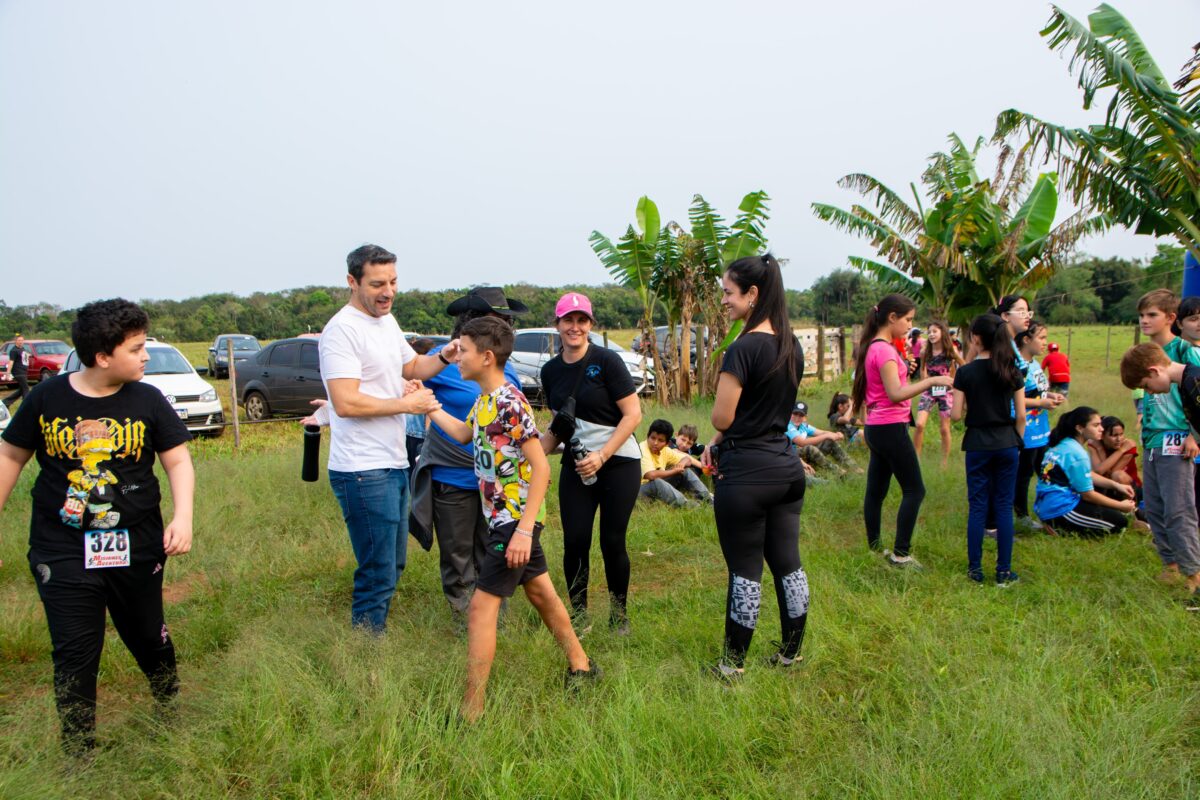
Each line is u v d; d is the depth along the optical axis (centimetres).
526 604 434
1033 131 789
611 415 395
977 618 399
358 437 355
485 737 280
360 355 351
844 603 417
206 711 298
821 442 834
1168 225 786
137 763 270
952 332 1264
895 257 1177
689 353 1449
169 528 285
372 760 270
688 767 269
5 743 268
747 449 328
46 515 274
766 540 346
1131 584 445
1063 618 395
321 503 666
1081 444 568
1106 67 684
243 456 961
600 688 324
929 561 514
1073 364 2081
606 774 255
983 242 1141
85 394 277
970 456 463
